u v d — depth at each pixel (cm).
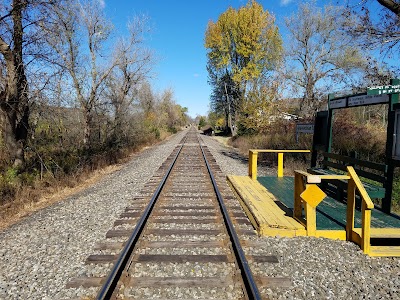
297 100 2694
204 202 823
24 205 898
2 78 1107
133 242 530
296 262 484
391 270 470
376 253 515
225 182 1107
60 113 1320
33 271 469
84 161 1423
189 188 986
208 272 447
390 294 405
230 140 3753
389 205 658
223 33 3972
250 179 1064
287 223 603
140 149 2712
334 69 2588
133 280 419
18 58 1119
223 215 693
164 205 793
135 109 2722
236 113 3991
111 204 834
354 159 738
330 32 2600
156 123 5025
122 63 2172
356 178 552
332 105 849
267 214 665
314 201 582
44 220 726
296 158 1612
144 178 1206
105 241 564
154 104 5234
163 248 529
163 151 2370
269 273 446
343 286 421
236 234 557
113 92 2270
